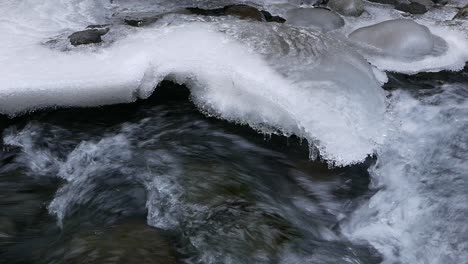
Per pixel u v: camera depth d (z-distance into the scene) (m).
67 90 2.65
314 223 2.42
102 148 2.65
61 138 2.68
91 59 2.78
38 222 2.37
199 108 2.76
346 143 2.60
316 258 2.29
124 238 2.23
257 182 2.51
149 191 2.46
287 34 2.91
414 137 2.80
